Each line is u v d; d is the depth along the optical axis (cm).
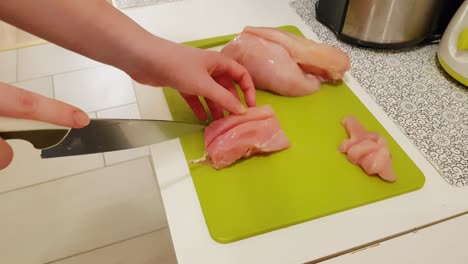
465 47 74
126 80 101
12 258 119
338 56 76
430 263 54
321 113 74
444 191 62
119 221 128
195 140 68
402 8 79
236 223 56
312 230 57
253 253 54
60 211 129
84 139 55
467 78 76
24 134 39
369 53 88
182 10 100
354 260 54
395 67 84
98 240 123
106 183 136
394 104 76
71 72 158
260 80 77
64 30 49
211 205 59
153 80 60
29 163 139
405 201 60
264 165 64
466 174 64
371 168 61
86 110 141
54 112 35
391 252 55
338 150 67
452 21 78
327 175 63
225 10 101
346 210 59
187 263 53
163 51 56
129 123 59
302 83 75
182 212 58
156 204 132
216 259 54
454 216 59
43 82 154
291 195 60
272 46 76
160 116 73
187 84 59
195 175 63
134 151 145
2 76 158
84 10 49
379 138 66
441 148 68
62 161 140
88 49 52
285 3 104
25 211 128
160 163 65
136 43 54
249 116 66
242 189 61
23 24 48
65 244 122
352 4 83
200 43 88
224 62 65
